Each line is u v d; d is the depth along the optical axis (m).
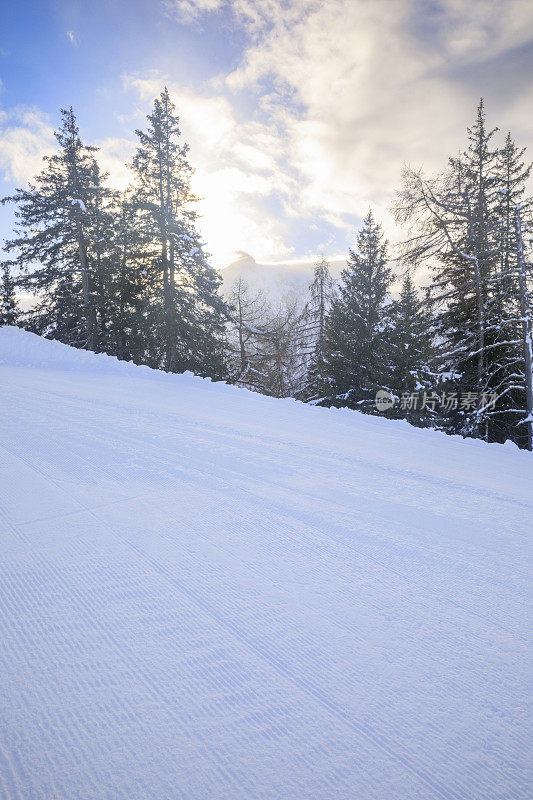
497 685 1.90
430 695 1.83
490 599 2.57
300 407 10.59
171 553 2.87
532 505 4.45
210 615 2.28
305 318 30.92
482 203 16.05
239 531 3.26
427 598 2.55
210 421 7.41
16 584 2.46
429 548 3.20
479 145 17.95
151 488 3.98
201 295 25.78
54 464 4.41
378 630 2.23
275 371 31.38
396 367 18.62
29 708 1.68
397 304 20.70
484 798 1.43
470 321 17.97
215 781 1.45
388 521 3.66
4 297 33.28
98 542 2.95
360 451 6.36
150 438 5.74
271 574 2.71
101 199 27.97
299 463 5.23
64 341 29.62
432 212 16.23
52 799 1.36
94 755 1.52
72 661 1.92
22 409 6.93
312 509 3.78
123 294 26.78
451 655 2.07
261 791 1.42
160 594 2.43
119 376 13.66
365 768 1.52
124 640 2.07
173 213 25.78
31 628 2.12
